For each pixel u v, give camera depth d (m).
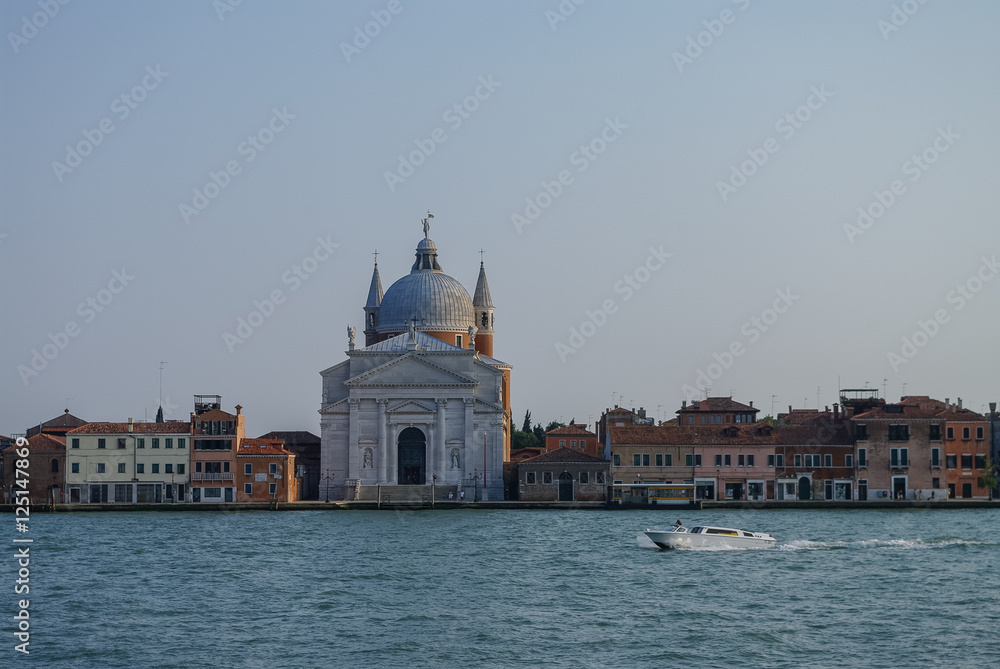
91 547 119.00
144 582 94.38
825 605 83.19
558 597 86.56
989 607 82.44
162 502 175.75
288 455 179.25
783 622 77.31
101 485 176.50
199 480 177.38
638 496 180.38
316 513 169.75
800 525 143.50
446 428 189.50
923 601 84.75
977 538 125.69
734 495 182.38
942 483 183.12
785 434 184.00
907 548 115.19
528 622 77.50
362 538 127.88
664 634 73.88
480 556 110.00
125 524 147.88
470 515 164.75
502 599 85.75
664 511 170.88
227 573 99.06
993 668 66.31
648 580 94.31
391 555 111.12
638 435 182.50
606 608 82.12
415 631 75.00
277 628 76.06
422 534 132.50
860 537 127.50
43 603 85.00
